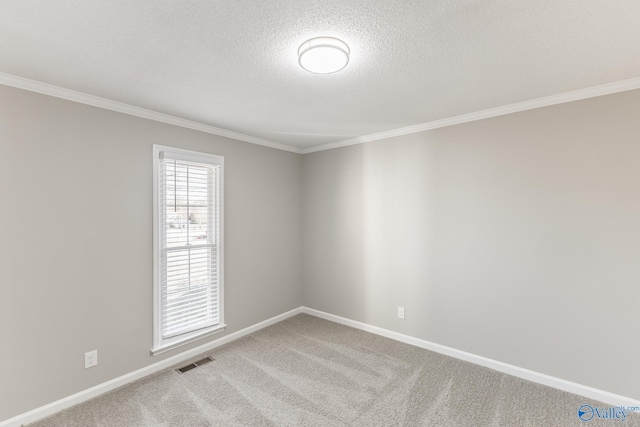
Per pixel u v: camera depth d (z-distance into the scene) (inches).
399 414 83.5
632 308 84.5
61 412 85.4
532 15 55.2
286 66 74.1
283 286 158.1
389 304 134.6
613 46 66.0
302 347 125.3
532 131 99.0
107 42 63.4
